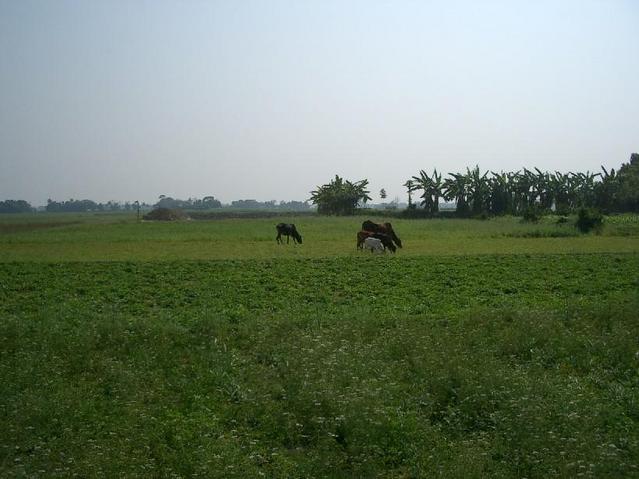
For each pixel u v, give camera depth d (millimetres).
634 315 17859
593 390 12828
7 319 17219
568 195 94125
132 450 9867
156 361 14570
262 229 60906
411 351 14750
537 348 15281
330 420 10812
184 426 10914
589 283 24844
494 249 37906
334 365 13219
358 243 37750
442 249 38219
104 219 115750
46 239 47344
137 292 23203
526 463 9484
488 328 17094
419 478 9367
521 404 10992
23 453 9992
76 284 24797
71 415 11195
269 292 23422
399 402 11883
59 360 14195
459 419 11367
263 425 11188
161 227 67062
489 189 93625
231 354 14906
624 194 89375
